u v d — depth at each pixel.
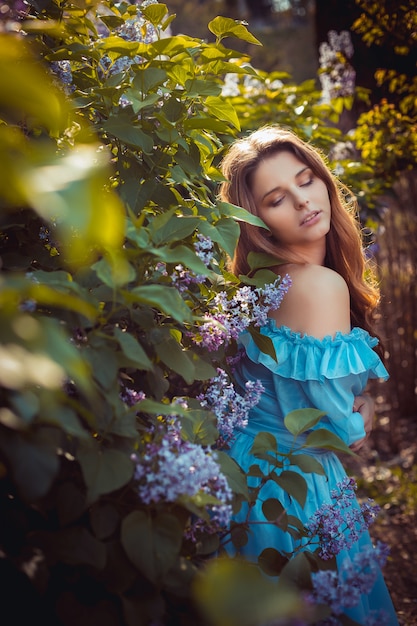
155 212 1.59
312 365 1.65
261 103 3.08
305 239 1.80
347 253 1.92
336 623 1.14
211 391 1.52
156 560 1.07
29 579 0.97
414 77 3.37
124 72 1.57
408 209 4.06
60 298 0.82
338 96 3.48
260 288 1.55
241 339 1.73
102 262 1.11
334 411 1.66
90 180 0.73
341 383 1.66
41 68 1.47
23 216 1.34
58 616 1.01
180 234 1.30
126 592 1.09
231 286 1.60
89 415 0.98
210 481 1.23
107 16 1.73
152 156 1.56
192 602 1.12
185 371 1.27
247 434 1.76
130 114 1.56
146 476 1.12
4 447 0.89
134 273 1.10
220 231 1.50
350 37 3.63
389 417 3.92
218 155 2.10
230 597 0.76
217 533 1.40
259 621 0.74
